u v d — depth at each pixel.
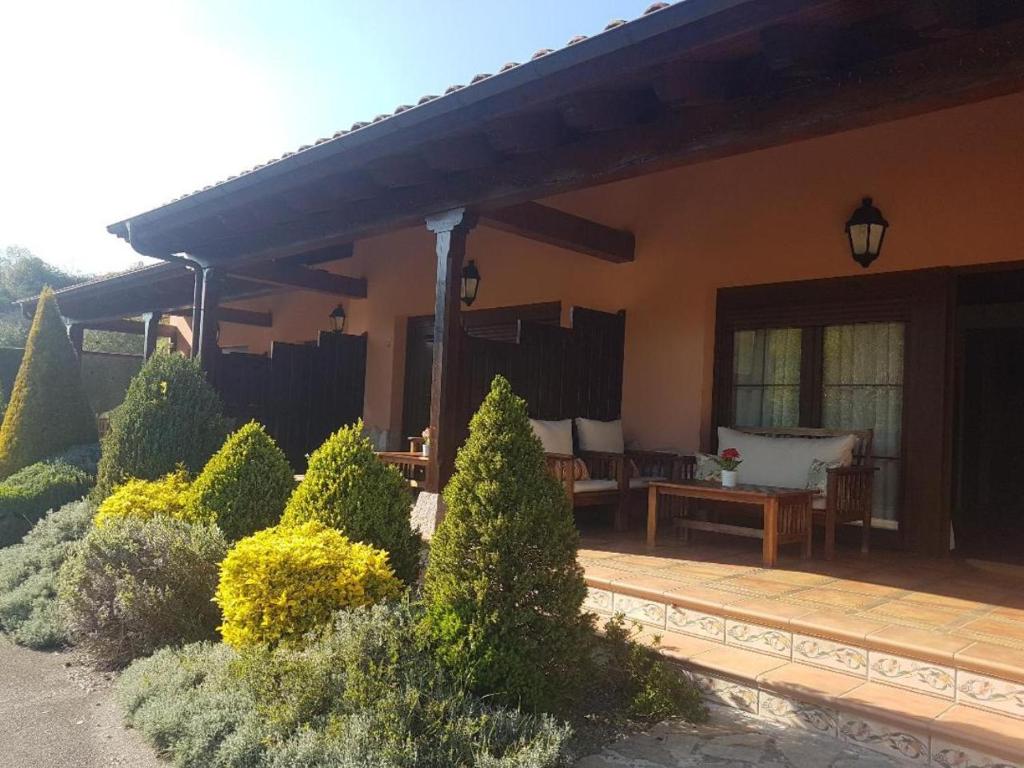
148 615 4.01
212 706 3.01
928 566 5.04
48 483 7.12
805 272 6.19
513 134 4.46
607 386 7.32
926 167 5.54
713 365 6.81
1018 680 2.83
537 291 8.29
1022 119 5.12
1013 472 9.70
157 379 6.50
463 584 3.03
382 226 5.91
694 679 3.49
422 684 2.90
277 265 9.60
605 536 5.98
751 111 3.81
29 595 4.80
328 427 9.94
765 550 4.84
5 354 13.22
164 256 7.78
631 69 3.59
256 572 3.45
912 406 5.61
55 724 3.30
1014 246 5.13
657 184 7.19
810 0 2.97
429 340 9.90
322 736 2.69
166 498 5.25
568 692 3.08
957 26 3.00
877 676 3.23
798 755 2.88
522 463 3.10
